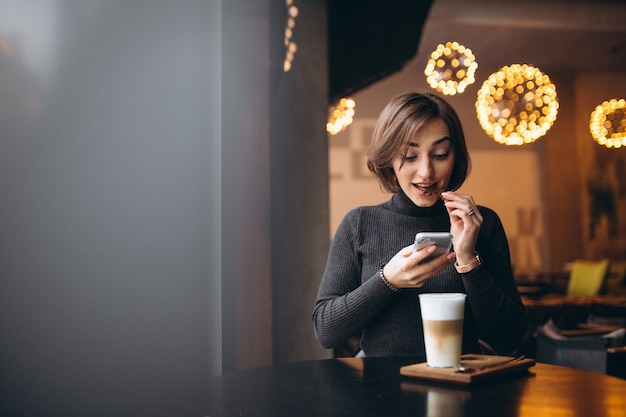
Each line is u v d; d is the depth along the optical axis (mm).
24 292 1833
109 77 1929
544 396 979
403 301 1501
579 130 9516
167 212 1955
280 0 3133
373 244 1596
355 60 4379
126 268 1911
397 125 1439
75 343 1857
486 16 6520
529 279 8844
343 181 8797
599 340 1689
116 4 1950
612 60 8984
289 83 3562
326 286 1586
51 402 1835
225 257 2002
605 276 6465
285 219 3439
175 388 1925
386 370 1221
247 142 2162
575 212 9156
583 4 6570
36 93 1870
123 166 1926
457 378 1063
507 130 6652
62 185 1872
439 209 1588
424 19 4094
